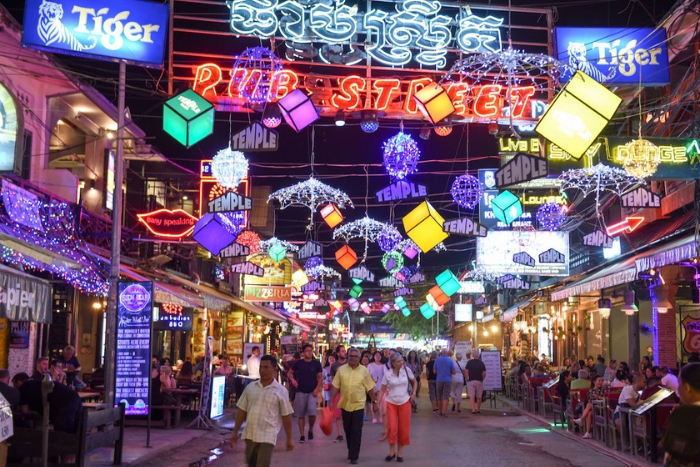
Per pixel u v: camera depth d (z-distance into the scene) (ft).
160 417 61.77
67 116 70.13
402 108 57.82
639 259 56.75
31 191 58.23
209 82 56.44
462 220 63.93
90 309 73.41
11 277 31.24
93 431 43.06
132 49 48.49
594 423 53.16
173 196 96.58
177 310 85.92
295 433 60.39
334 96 57.47
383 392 53.47
